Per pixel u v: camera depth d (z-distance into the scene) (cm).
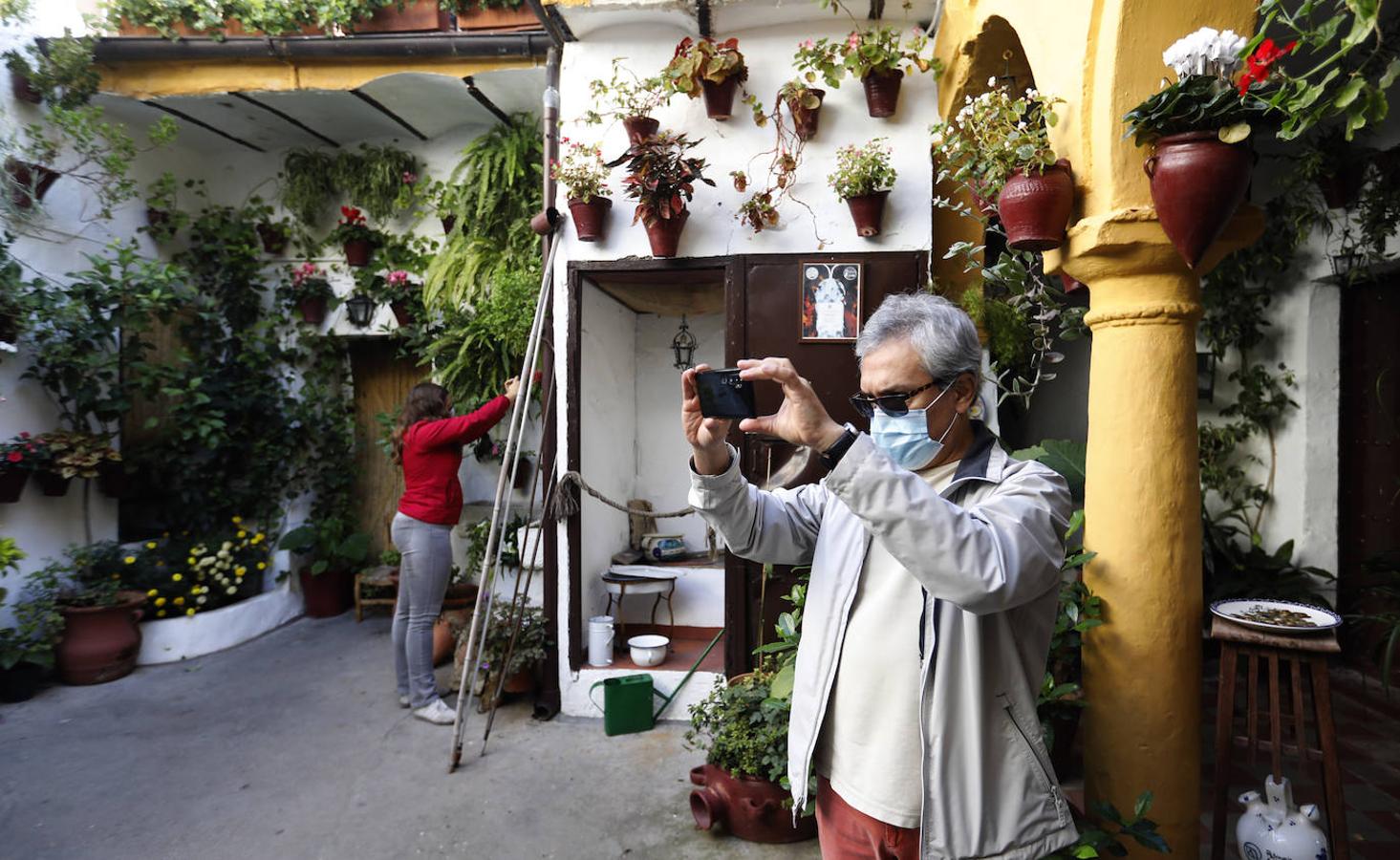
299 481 574
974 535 108
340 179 549
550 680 387
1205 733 363
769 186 363
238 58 460
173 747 355
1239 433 464
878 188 346
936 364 126
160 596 483
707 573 457
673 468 496
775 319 363
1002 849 123
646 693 369
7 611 435
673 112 370
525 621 403
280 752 350
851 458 110
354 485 604
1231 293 461
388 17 452
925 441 127
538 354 451
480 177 501
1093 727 206
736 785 278
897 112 355
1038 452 371
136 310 473
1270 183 444
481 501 549
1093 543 210
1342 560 449
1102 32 196
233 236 555
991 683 127
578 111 377
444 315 512
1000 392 392
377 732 371
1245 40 189
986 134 222
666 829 286
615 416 458
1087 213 203
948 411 132
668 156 342
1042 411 561
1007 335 371
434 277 507
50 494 453
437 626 471
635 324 493
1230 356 472
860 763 134
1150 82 191
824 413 114
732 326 366
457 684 420
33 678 419
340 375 598
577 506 389
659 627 457
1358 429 445
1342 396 448
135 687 431
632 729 368
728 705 294
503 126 514
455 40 431
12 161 434
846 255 359
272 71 466
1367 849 271
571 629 389
